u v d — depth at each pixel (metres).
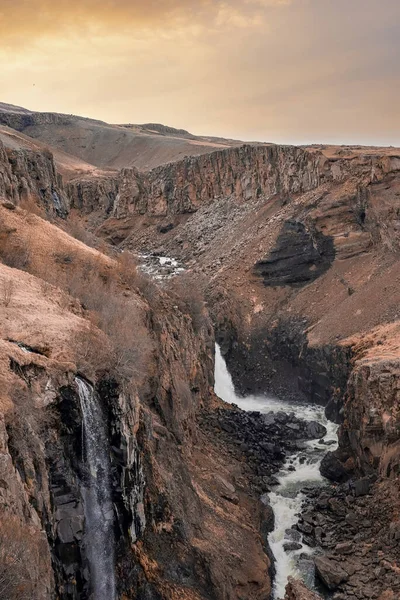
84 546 23.14
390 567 32.72
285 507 41.56
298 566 35.12
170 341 46.25
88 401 26.27
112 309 38.12
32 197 66.31
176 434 39.38
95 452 25.92
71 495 23.36
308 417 60.38
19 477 20.06
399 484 37.78
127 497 26.55
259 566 32.97
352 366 56.00
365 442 42.72
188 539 30.66
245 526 36.47
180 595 27.36
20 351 25.09
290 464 48.72
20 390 23.11
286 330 73.69
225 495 38.56
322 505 40.53
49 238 48.66
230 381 71.56
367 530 36.94
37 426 22.88
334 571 32.94
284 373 71.00
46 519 21.56
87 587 22.95
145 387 35.81
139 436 30.78
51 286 37.44
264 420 56.94
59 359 26.69
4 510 18.48
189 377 51.38
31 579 18.22
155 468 31.34
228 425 52.62
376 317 63.50
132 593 25.52
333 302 72.88
